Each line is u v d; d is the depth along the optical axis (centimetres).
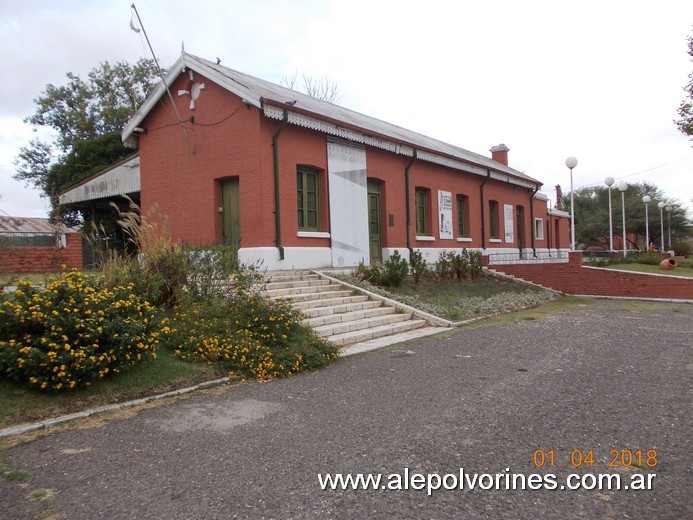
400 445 410
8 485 348
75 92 3089
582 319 1149
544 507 314
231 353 662
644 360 706
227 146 1246
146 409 519
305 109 1248
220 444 418
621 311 1306
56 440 433
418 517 302
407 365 708
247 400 548
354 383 614
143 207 1443
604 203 6022
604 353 758
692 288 1547
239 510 309
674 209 5341
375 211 1590
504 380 612
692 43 1670
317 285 1147
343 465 373
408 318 1099
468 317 1162
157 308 746
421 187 1800
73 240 1173
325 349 738
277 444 416
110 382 558
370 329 967
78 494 333
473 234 2108
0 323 517
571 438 423
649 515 304
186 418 489
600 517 302
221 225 1288
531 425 454
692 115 1700
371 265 1420
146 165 1438
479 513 307
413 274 1464
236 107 1227
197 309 752
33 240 1492
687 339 867
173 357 657
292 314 790
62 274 629
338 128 1364
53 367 509
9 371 505
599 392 554
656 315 1213
